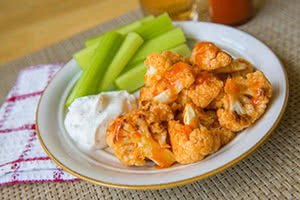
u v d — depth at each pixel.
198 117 0.45
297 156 0.43
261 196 0.41
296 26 0.56
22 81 0.58
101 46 0.54
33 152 0.48
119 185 0.41
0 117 0.54
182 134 0.43
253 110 0.44
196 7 0.63
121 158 0.44
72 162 0.44
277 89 0.46
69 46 0.62
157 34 0.56
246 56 0.51
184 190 0.43
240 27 0.58
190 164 0.43
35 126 0.49
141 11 0.65
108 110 0.48
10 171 0.46
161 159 0.44
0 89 0.59
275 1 0.61
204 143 0.42
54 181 0.45
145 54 0.55
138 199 0.43
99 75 0.53
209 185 0.43
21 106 0.54
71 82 0.54
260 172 0.43
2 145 0.50
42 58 0.62
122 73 0.54
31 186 0.46
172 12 0.60
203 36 0.56
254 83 0.45
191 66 0.47
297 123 0.46
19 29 0.69
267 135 0.42
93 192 0.44
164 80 0.47
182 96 0.47
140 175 0.42
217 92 0.45
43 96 0.51
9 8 0.75
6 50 0.65
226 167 0.41
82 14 0.69
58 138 0.48
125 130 0.44
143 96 0.48
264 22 0.58
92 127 0.47
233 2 0.56
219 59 0.45
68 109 0.52
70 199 0.44
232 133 0.44
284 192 0.41
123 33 0.57
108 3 0.71
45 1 0.76
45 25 0.69
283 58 0.52
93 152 0.47
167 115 0.46
